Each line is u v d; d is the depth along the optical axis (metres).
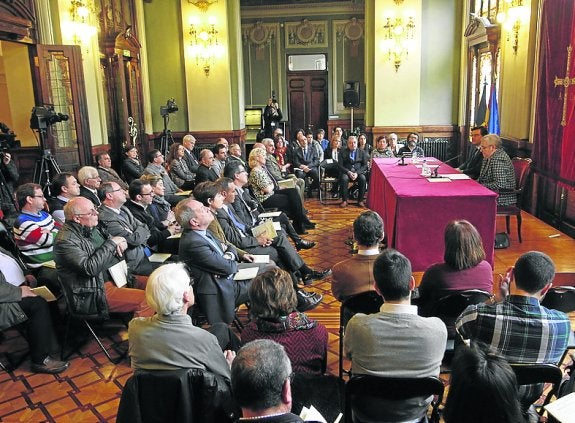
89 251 3.13
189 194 6.25
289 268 4.16
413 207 4.02
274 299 2.02
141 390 1.78
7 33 5.66
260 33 13.09
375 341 1.83
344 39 12.90
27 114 6.46
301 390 1.96
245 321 3.71
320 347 2.08
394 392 1.75
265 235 4.12
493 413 1.15
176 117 10.14
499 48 7.43
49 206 4.38
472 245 2.50
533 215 6.26
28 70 6.32
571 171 5.10
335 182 8.07
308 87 13.34
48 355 3.12
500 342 1.89
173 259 3.79
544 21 5.75
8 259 3.32
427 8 9.29
